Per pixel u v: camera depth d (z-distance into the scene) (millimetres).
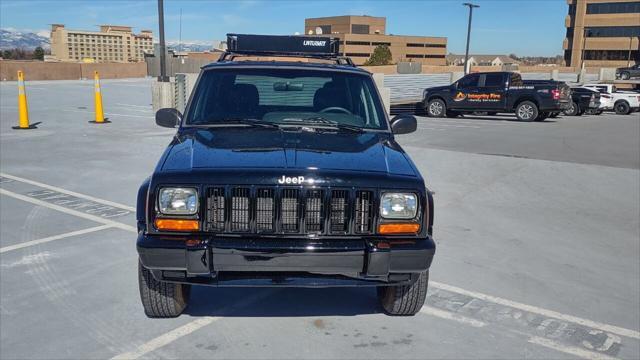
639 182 9305
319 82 4715
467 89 22172
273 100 4562
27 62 42219
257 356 3541
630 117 26641
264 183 3332
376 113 4645
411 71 44688
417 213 3461
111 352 3533
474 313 4258
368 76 4883
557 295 4652
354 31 134000
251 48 5438
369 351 3641
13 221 6266
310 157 3609
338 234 3395
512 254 5680
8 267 4902
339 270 3375
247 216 3361
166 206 3324
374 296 4523
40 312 4055
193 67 31781
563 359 3627
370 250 3314
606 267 5395
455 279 4930
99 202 7133
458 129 17500
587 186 8969
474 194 8281
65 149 10883
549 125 20062
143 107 20344
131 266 4988
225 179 3334
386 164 3648
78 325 3871
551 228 6680
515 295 4621
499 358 3607
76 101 22453
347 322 4047
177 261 3277
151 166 9406
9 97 23844
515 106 21625
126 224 6234
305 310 4227
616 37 94688
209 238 3303
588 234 6484
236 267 3309
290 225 3379
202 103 4508
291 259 3293
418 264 3420
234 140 3932
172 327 3891
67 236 5785
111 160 9875
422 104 24312
